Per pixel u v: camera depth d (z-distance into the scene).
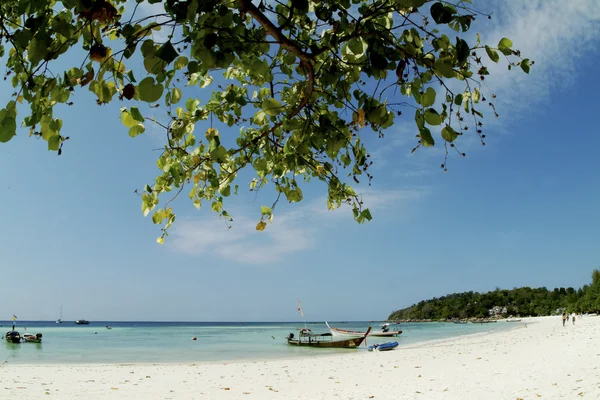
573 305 109.50
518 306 167.00
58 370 20.30
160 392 13.98
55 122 2.31
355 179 3.60
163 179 3.62
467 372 15.48
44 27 2.01
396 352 29.20
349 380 15.95
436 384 13.15
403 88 2.48
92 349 39.59
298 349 39.06
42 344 47.28
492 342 33.81
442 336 56.47
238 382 16.34
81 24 2.12
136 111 2.24
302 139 3.29
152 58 1.96
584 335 29.14
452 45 2.42
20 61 2.25
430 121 2.26
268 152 4.02
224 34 2.31
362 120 2.56
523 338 35.25
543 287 176.75
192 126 3.64
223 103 3.73
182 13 2.14
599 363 13.65
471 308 183.38
